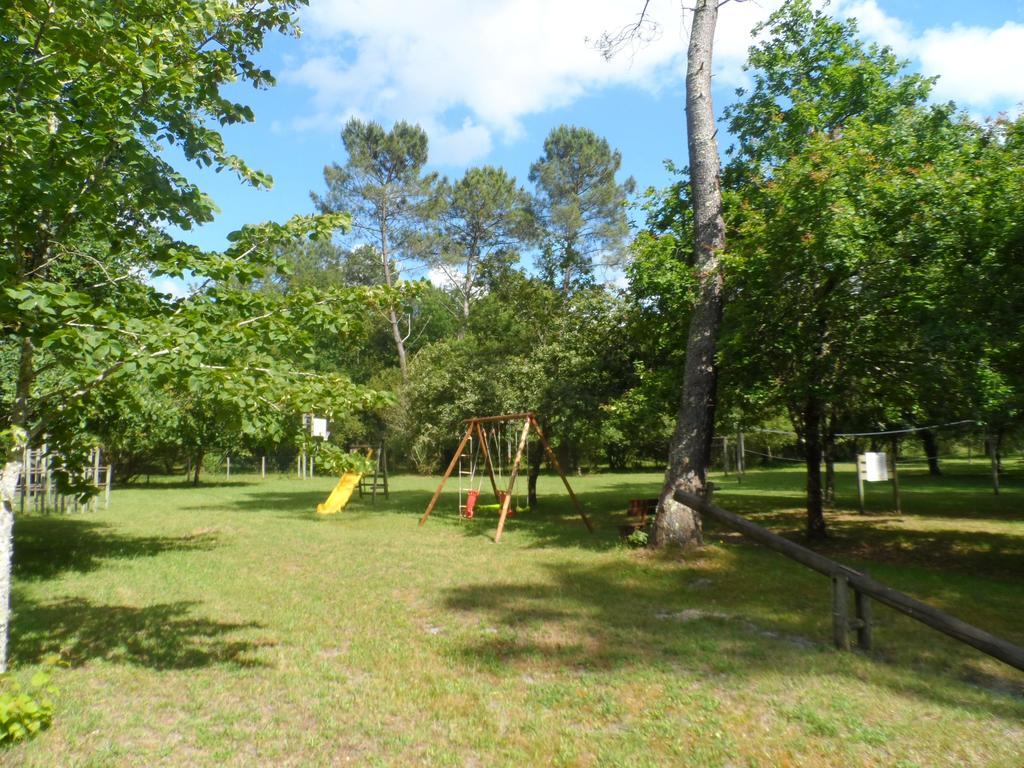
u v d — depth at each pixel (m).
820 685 5.39
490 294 21.09
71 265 6.38
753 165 13.84
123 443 21.69
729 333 10.72
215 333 4.78
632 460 45.00
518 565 10.72
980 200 8.78
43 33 4.93
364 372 45.25
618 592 8.80
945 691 5.26
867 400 12.35
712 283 11.52
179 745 4.43
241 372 4.73
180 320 4.86
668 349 15.15
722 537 13.79
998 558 11.58
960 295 8.88
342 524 16.44
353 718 4.86
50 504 18.88
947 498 21.83
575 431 17.06
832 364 11.14
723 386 12.86
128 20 5.43
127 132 5.34
